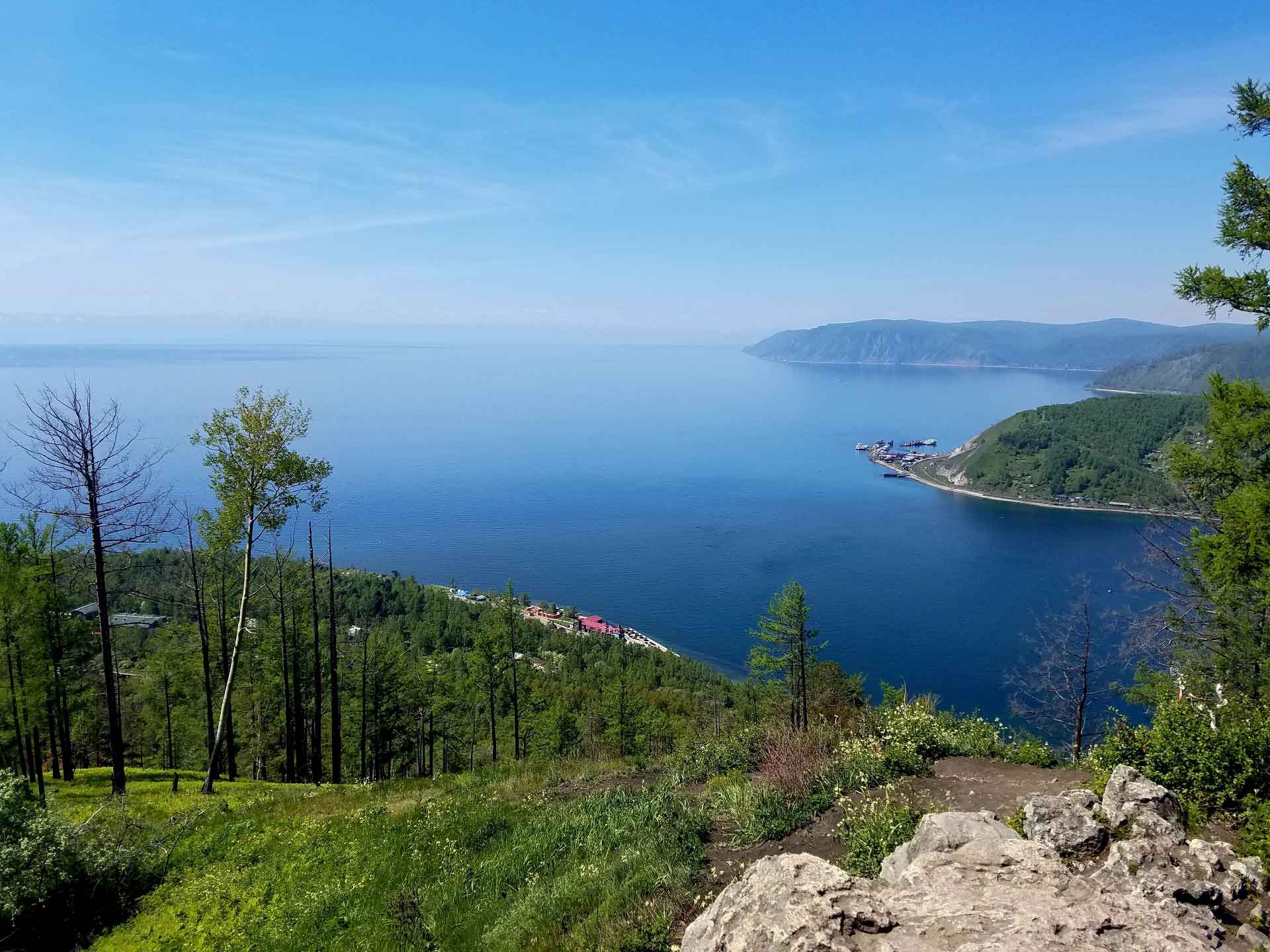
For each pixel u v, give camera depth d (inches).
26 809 536.7
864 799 410.6
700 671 4252.0
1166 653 871.7
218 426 975.6
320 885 490.9
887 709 614.5
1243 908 239.5
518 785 672.4
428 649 3666.3
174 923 487.2
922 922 200.5
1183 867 259.6
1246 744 318.0
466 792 669.9
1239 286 544.7
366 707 1731.1
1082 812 304.2
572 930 341.4
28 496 824.3
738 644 5467.5
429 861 493.7
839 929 198.1
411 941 390.3
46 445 775.1
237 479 1001.5
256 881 523.8
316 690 1332.4
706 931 236.1
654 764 692.1
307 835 598.9
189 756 1815.9
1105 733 415.5
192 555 1315.2
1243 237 545.3
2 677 1088.2
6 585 1067.9
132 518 862.5
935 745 510.3
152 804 897.5
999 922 195.5
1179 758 333.4
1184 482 668.7
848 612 5270.7
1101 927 189.5
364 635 1791.3
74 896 513.7
